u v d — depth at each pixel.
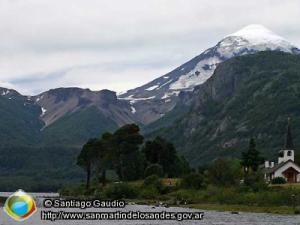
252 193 194.12
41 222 135.38
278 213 162.38
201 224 128.38
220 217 147.75
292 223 131.75
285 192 187.00
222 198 196.38
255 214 158.88
